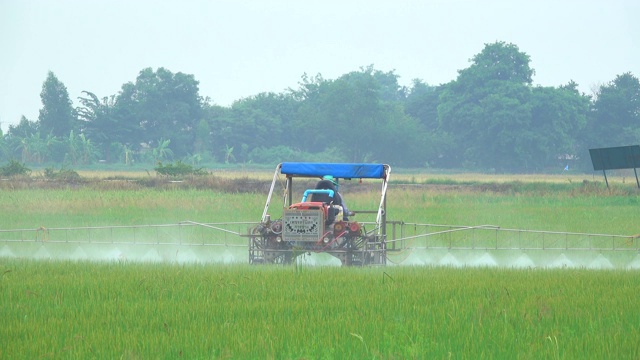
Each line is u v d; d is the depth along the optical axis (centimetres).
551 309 3325
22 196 11688
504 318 3134
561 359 2467
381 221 5912
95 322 3052
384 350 2622
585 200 12825
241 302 3528
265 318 3164
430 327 2970
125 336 2786
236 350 2606
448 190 15288
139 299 3622
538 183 16738
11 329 2903
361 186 15225
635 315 3198
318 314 3222
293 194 13400
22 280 4212
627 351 2569
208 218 8888
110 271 4631
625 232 7600
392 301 3572
